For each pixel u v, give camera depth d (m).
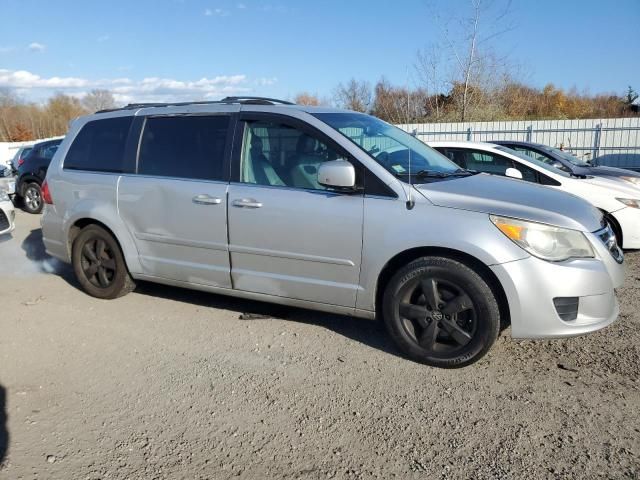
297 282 3.93
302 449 2.75
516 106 25.22
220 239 4.17
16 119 45.34
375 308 3.73
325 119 4.00
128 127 4.79
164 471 2.60
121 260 4.86
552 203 3.56
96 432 2.93
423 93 24.00
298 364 3.69
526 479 2.49
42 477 2.56
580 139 18.67
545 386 3.31
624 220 6.25
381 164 3.66
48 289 5.48
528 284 3.24
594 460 2.60
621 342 3.90
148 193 4.50
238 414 3.08
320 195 3.76
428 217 3.44
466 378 3.44
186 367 3.67
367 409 3.11
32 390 3.39
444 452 2.70
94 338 4.20
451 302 3.46
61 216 5.11
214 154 4.26
